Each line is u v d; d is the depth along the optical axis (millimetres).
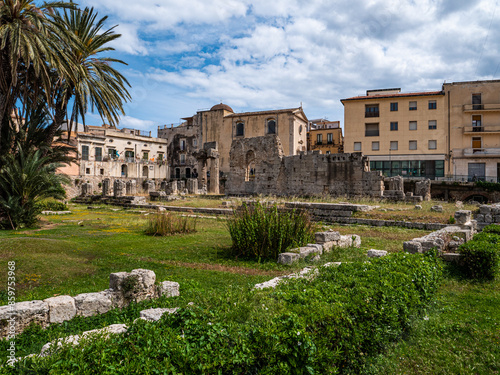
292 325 3797
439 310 6688
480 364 4742
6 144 21125
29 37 19250
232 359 3270
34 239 12492
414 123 48062
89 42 25203
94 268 9719
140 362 3004
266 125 60625
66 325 5711
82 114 24656
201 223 20656
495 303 7141
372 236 15781
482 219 17688
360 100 50031
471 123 46250
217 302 4574
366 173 29172
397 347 5230
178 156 72125
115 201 35000
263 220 12070
